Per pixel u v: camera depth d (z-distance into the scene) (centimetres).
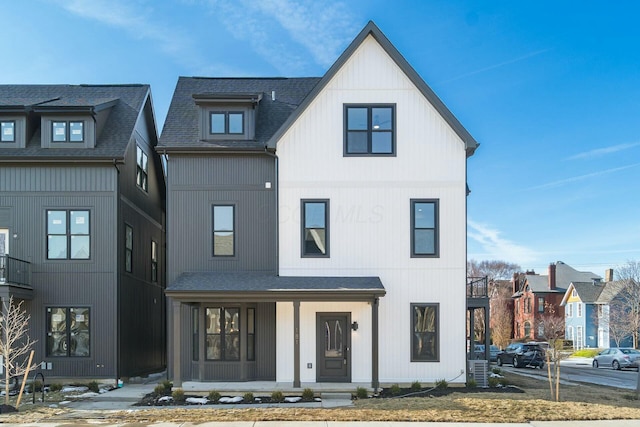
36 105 1944
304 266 1803
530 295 6675
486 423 1203
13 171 1931
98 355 1898
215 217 1888
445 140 1831
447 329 1781
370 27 1822
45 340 1897
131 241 2127
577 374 2819
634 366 3253
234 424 1198
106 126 2061
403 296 1791
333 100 1836
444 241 1805
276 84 2253
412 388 1695
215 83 2239
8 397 1493
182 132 1947
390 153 1825
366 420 1228
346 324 1775
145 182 2350
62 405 1496
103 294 1916
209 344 1764
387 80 1841
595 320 5775
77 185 1934
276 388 1630
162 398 1565
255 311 1805
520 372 2809
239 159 1900
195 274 1833
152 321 2423
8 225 1920
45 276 1914
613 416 1265
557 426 1179
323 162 1827
